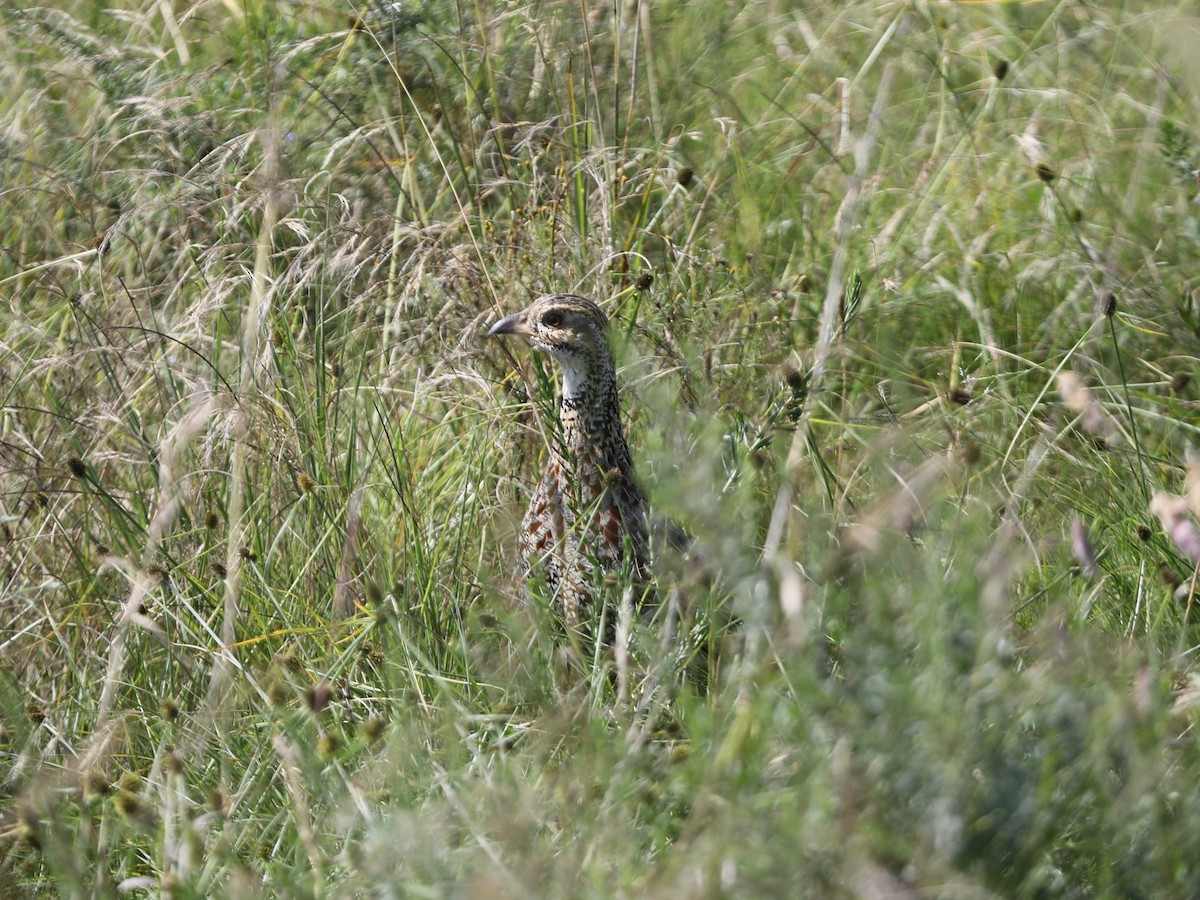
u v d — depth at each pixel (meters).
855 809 5.63
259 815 7.79
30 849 7.78
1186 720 7.31
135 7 15.61
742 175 13.27
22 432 10.38
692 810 6.44
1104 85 15.04
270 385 10.23
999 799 5.71
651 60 13.91
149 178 12.10
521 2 13.75
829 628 6.73
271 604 9.37
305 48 12.94
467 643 9.12
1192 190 13.34
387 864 6.30
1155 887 6.12
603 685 8.36
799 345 12.10
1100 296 10.22
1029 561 9.13
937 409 11.30
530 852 6.20
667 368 10.76
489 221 12.00
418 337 11.40
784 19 16.41
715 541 6.52
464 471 10.48
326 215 11.59
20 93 13.73
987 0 15.62
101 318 10.98
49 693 9.27
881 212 13.76
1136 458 10.56
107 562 8.64
